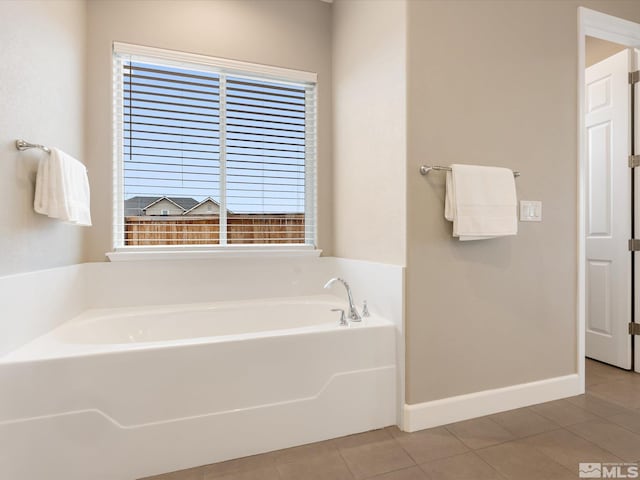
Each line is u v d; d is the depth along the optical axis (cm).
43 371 133
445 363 189
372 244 214
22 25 144
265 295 250
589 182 284
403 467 152
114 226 224
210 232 245
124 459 143
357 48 230
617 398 216
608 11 227
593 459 157
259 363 162
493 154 199
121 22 220
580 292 222
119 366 142
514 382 205
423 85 184
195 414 152
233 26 243
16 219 141
